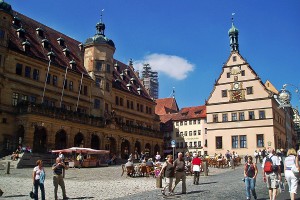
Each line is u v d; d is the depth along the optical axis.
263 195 17.77
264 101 66.06
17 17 58.31
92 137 61.59
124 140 68.69
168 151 96.31
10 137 48.47
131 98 78.69
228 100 69.88
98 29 69.69
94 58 67.00
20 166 40.41
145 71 169.50
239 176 30.88
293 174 13.59
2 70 48.47
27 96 52.69
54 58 58.47
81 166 45.19
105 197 18.52
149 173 32.62
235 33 73.25
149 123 84.69
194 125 95.06
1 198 18.19
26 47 53.69
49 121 50.47
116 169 42.53
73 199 17.94
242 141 66.88
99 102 66.19
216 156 52.62
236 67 70.25
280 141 70.38
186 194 18.50
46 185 24.45
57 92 57.44
